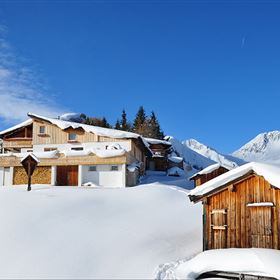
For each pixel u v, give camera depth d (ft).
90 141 144.97
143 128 277.64
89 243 55.52
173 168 176.86
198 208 82.58
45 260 49.03
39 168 131.44
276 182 45.14
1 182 134.00
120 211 75.66
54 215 68.49
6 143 157.89
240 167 50.96
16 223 62.39
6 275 44.91
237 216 50.34
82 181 126.72
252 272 42.09
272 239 46.85
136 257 51.08
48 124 151.53
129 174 130.41
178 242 58.70
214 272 44.86
